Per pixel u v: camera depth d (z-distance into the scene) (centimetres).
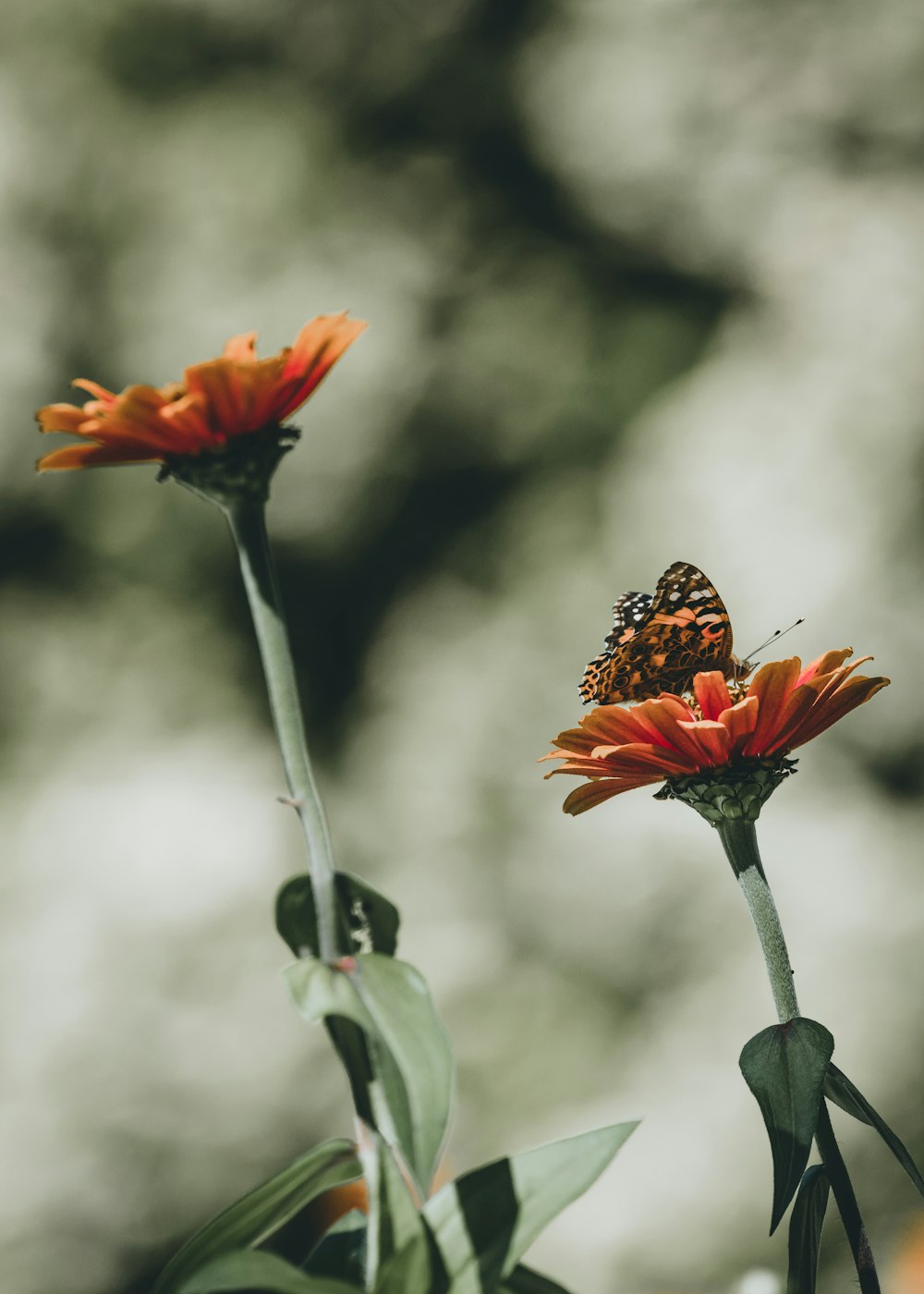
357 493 388
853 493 374
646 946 363
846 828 366
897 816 372
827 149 398
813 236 396
